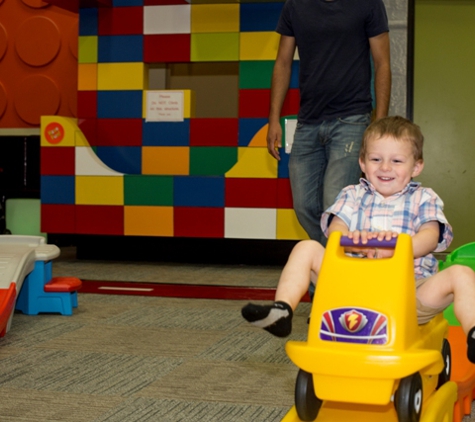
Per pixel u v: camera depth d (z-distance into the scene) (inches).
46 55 209.3
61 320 103.0
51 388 68.1
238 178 166.2
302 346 48.7
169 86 208.7
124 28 175.8
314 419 51.4
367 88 93.0
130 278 146.2
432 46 185.9
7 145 193.2
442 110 186.4
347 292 49.3
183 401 64.2
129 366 76.7
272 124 101.6
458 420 60.3
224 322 102.4
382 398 46.9
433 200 60.9
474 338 48.8
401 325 47.5
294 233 164.7
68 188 174.1
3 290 92.4
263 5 168.9
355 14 90.4
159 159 175.2
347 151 90.8
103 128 177.5
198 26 172.1
